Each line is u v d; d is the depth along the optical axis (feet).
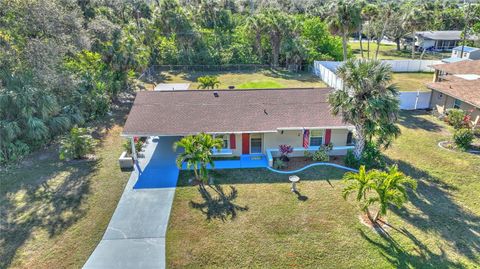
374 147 62.49
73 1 107.86
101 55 98.73
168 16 150.92
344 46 121.80
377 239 43.34
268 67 157.17
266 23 146.30
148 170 61.31
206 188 55.42
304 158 65.36
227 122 64.34
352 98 56.29
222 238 43.80
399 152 68.13
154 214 48.75
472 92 81.56
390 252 41.14
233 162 64.08
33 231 45.21
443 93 88.07
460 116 79.71
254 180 57.72
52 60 74.54
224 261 40.09
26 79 69.51
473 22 205.05
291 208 49.88
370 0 281.95
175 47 157.38
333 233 44.55
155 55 153.38
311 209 49.62
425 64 149.07
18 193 53.93
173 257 40.73
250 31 150.82
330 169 61.16
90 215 48.55
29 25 78.59
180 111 67.72
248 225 46.24
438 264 39.24
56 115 73.77
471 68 105.40
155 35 153.99
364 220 47.06
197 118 65.51
